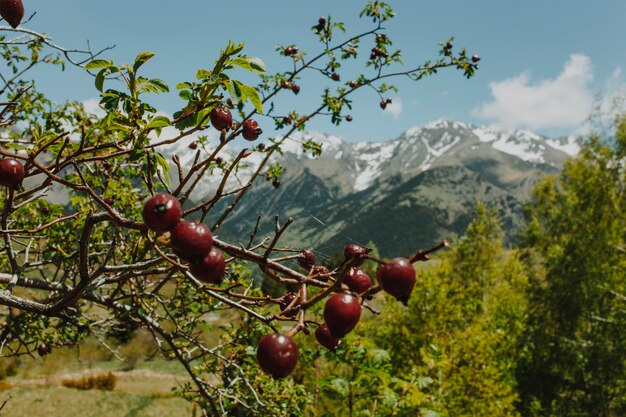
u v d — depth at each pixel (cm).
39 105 447
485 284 2219
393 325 1141
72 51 258
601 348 1927
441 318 1155
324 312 125
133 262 244
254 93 196
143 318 396
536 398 1870
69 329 414
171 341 409
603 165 2091
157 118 187
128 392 2470
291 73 479
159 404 2331
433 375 675
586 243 2102
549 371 2050
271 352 120
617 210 2039
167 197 132
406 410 513
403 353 1106
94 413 2125
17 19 203
